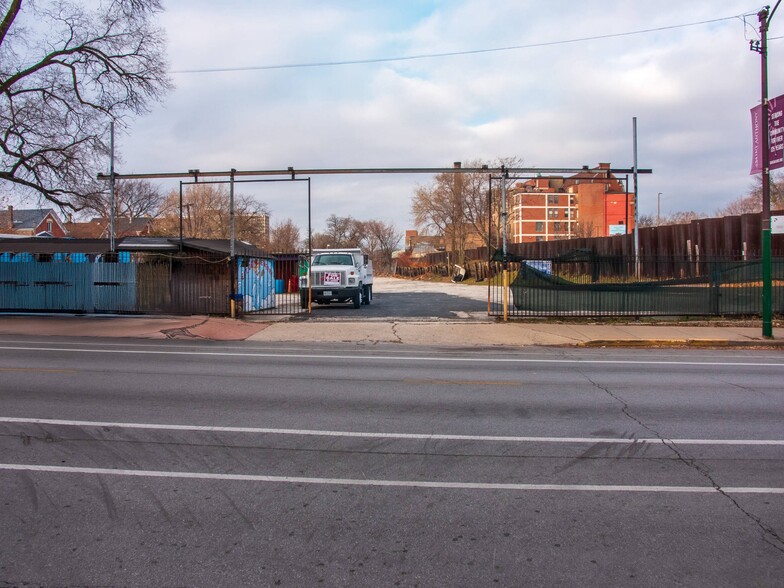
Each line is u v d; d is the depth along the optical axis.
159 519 4.13
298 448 5.80
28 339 14.95
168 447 5.78
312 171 19.44
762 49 14.22
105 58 23.16
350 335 16.00
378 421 6.85
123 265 20.20
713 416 7.16
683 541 3.83
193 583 3.30
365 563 3.54
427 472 5.14
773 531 3.98
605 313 18.34
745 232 22.56
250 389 8.67
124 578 3.35
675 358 12.43
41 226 73.56
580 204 90.38
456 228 63.19
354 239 115.94
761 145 14.66
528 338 15.40
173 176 19.92
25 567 3.46
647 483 4.88
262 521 4.12
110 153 22.19
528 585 3.29
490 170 19.20
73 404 7.55
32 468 5.13
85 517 4.15
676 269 19.33
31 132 22.67
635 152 20.69
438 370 10.64
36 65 22.05
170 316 19.56
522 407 7.61
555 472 5.15
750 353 13.30
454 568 3.48
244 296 21.16
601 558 3.60
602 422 6.85
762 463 5.39
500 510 4.33
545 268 18.64
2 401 7.70
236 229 59.22
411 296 33.06
